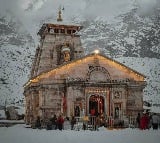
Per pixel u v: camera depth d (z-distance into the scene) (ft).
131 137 94.84
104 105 173.99
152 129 137.28
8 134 112.88
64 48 198.70
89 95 172.24
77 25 209.36
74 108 169.37
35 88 177.37
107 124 163.73
